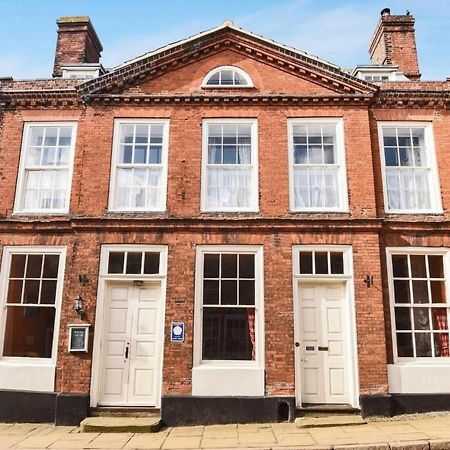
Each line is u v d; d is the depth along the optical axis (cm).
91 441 798
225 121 1080
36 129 1121
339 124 1076
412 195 1068
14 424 924
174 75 1116
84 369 935
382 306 967
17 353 1003
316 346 967
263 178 1039
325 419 883
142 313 986
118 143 1077
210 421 905
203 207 1028
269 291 972
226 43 1131
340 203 1037
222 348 961
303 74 1109
